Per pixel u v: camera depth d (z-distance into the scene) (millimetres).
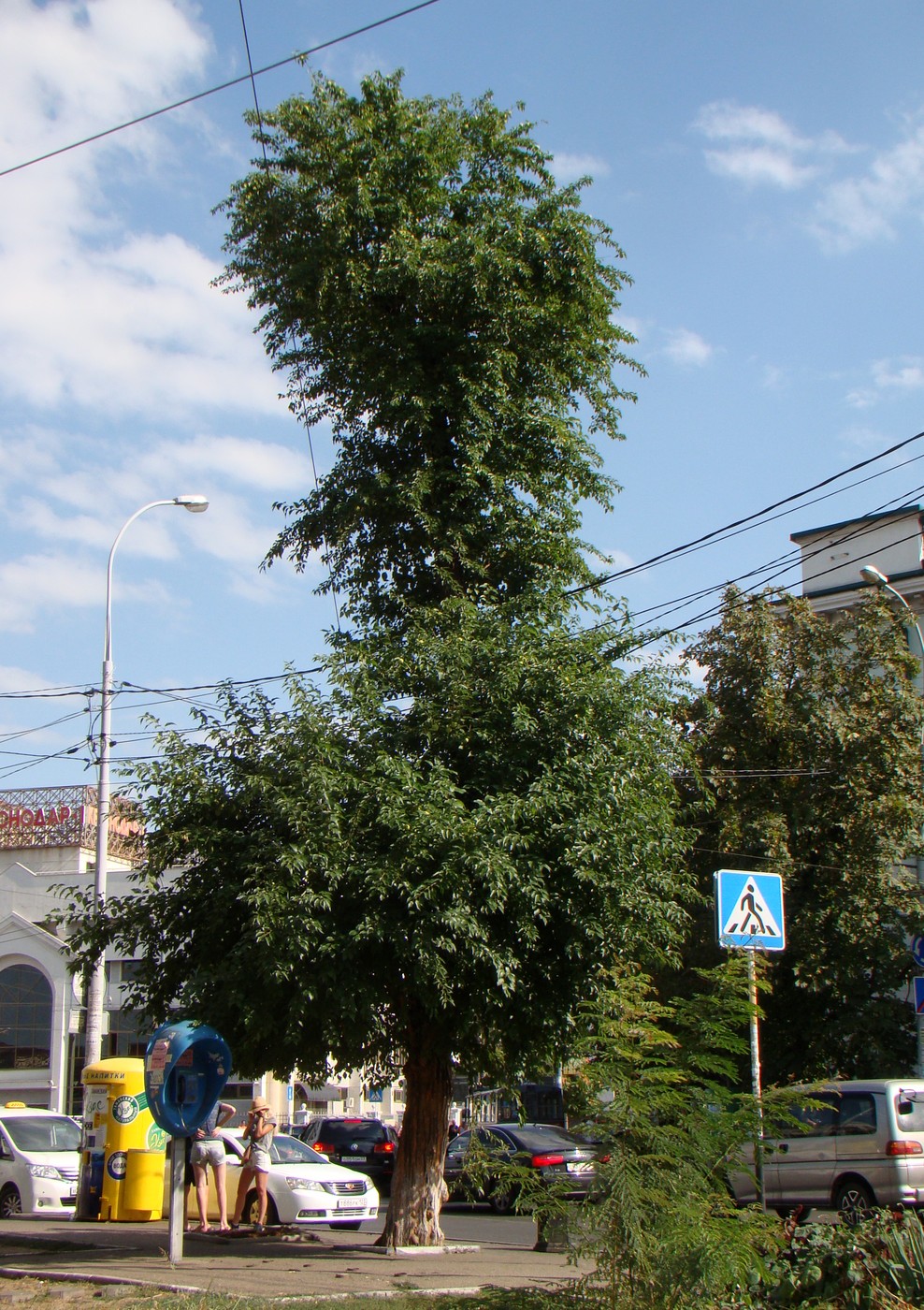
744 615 24406
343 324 16188
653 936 13156
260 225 16609
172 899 13375
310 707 12969
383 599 15812
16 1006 42594
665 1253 6641
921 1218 8688
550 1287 8797
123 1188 17594
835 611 32844
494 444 15906
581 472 16266
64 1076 41469
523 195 17219
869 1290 7285
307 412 16875
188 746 13555
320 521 16078
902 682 23688
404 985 12680
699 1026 7461
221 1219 15906
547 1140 23203
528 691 13406
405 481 15391
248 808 13125
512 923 12367
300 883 12055
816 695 23547
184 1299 9758
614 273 16969
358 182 16234
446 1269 12047
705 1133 7062
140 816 13531
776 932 11219
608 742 13328
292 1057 13008
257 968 12016
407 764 12586
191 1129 12219
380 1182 28141
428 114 17172
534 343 16234
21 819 45625
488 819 12156
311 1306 9438
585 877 12227
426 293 15688
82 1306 9547
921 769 23266
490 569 15969
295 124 16844
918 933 22609
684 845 14000
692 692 14734
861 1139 16422
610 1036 7262
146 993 13594
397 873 11789
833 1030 22828
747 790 23438
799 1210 10844
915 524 32844
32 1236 15242
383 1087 14445
